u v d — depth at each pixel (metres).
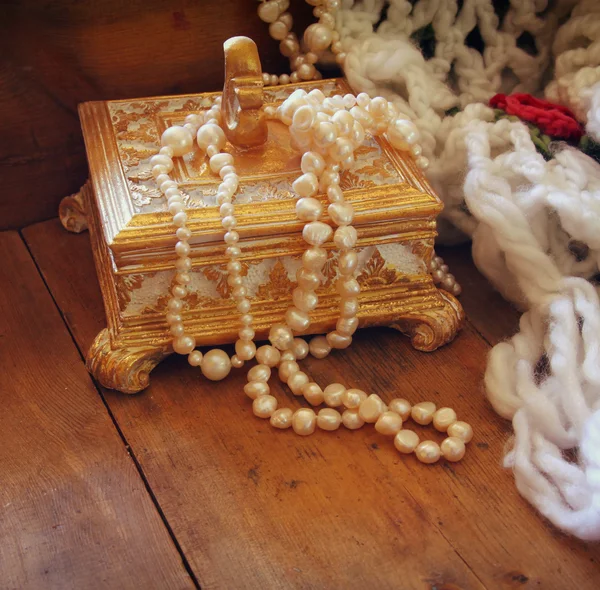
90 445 0.42
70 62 0.50
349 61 0.49
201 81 0.53
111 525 0.39
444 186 0.49
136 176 0.44
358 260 0.44
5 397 0.44
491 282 0.49
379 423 0.42
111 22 0.49
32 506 0.40
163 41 0.51
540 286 0.44
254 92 0.44
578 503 0.38
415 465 0.41
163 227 0.41
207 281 0.43
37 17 0.48
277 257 0.43
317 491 0.40
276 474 0.41
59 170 0.53
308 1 0.49
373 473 0.41
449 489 0.40
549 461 0.39
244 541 0.39
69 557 0.38
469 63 0.51
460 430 0.42
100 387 0.44
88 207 0.51
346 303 0.44
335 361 0.46
